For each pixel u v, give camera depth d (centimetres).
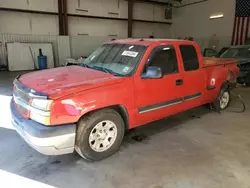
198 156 293
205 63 443
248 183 237
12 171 249
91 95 246
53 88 239
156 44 319
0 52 1096
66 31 1276
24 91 249
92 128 258
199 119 441
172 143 330
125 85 277
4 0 1055
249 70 746
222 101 491
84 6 1324
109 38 1480
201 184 234
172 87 339
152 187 228
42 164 264
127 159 281
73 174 246
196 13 1566
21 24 1136
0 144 310
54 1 1218
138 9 1566
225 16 1376
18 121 251
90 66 342
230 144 330
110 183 233
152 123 413
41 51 1185
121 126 289
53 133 226
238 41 1311
